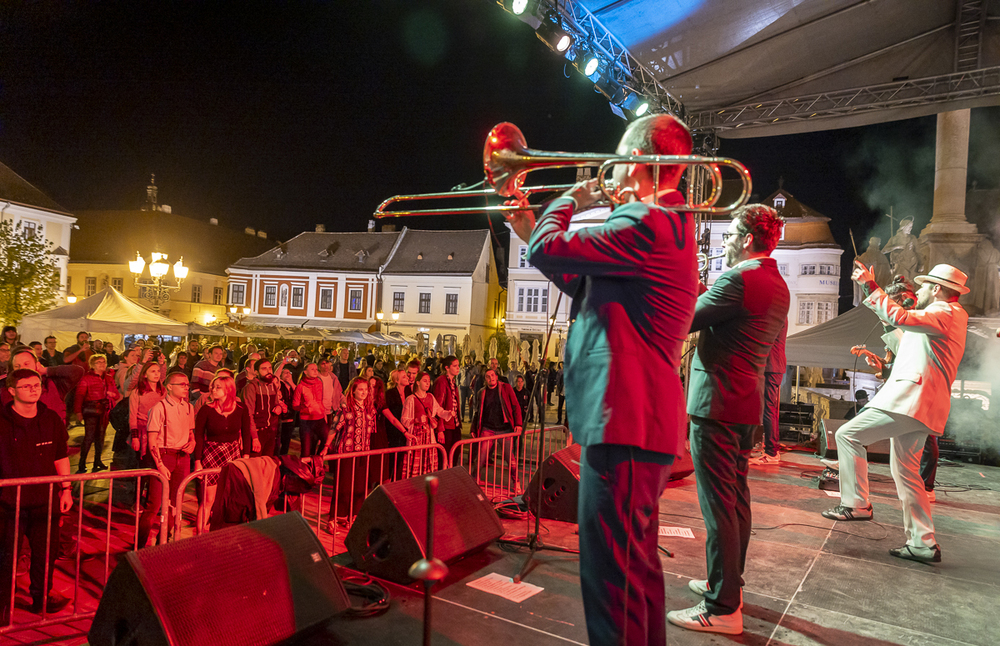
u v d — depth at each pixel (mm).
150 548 2486
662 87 8383
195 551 2576
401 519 3520
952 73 8055
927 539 4023
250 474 4223
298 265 45469
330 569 2980
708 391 2895
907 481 4109
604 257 1671
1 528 3469
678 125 1894
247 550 2725
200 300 45625
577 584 3543
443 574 1417
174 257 44000
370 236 47125
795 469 7305
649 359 1725
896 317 3992
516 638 2861
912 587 3578
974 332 9156
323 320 44625
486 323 44469
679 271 1735
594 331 1770
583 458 1816
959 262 13062
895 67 8242
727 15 6836
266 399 7273
